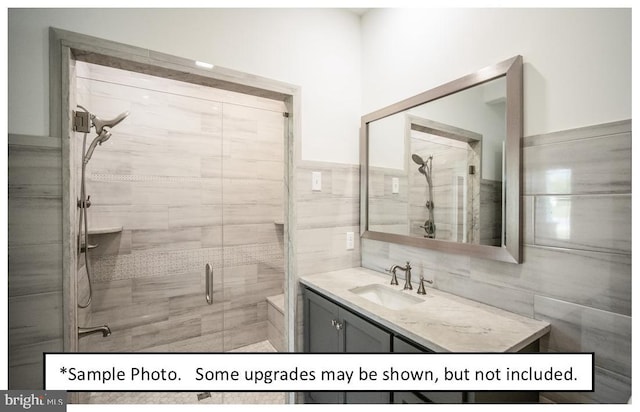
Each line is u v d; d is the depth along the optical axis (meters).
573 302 1.06
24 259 1.12
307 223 1.80
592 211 1.02
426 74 1.61
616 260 0.97
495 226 1.27
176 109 1.92
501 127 1.25
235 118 2.10
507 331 1.07
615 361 0.97
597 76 1.01
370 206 1.95
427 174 1.58
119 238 1.79
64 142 1.17
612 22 0.98
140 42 1.33
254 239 2.19
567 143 1.07
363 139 1.98
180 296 1.97
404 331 1.10
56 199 1.16
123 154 1.77
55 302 1.17
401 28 1.75
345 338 1.43
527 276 1.19
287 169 1.81
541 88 1.15
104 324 1.76
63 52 1.18
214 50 1.50
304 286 1.78
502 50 1.27
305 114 1.79
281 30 1.71
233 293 2.12
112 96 1.69
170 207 1.93
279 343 2.10
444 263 1.52
